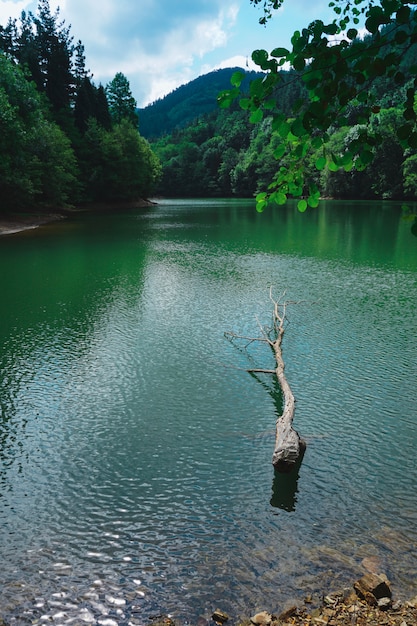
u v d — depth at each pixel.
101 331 13.38
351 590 4.73
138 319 14.45
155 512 6.19
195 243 31.34
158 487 6.73
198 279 19.92
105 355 11.68
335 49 2.61
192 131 186.75
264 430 8.29
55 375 10.55
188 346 12.25
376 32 2.56
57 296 17.14
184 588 4.89
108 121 75.88
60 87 67.00
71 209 62.22
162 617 4.56
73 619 4.56
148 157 83.69
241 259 24.88
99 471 7.16
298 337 12.77
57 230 39.34
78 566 5.25
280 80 2.74
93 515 6.15
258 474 7.01
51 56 68.44
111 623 4.52
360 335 12.88
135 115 90.50
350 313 14.90
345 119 2.95
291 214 58.47
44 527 5.92
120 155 70.12
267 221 48.62
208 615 4.56
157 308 15.60
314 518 5.99
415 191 78.25
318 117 2.76
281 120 2.87
